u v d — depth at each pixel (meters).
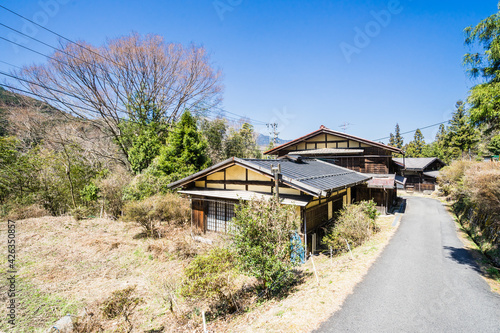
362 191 14.47
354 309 4.32
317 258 7.93
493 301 4.56
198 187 10.16
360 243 8.41
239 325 4.28
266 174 7.53
